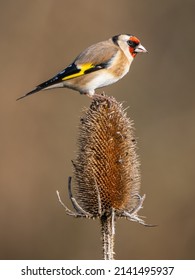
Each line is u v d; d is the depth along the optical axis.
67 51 19.56
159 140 18.78
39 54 19.44
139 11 20.42
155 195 17.80
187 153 18.52
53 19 19.78
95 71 11.64
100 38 19.81
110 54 11.75
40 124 18.62
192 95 19.62
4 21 19.70
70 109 18.84
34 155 18.14
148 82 19.73
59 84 11.59
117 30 20.16
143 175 18.08
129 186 9.55
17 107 18.77
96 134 9.66
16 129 18.45
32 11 19.88
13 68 19.19
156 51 20.19
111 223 9.34
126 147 9.70
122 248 16.81
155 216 17.48
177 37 20.36
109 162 9.53
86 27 19.84
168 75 19.86
